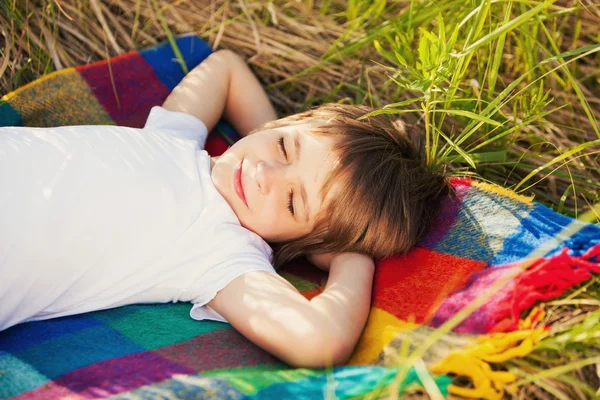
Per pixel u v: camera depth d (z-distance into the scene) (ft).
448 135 5.60
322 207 4.47
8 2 5.65
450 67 4.34
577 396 3.42
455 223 4.52
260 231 4.48
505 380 3.37
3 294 3.78
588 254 3.79
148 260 4.12
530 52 5.38
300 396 3.28
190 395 3.20
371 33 5.73
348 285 4.12
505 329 3.55
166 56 5.80
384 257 4.52
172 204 4.25
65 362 3.47
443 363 3.41
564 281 3.71
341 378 3.40
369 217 4.45
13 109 5.10
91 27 5.97
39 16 5.82
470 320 3.63
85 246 3.98
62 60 5.84
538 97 5.00
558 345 3.53
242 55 6.03
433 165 4.94
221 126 5.86
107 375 3.36
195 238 4.23
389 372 3.34
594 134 5.48
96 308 4.07
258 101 5.78
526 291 3.67
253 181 4.42
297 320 3.70
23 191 3.90
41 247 3.85
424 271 4.25
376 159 4.58
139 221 4.13
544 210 4.29
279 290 3.92
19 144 4.11
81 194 4.04
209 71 5.65
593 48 4.44
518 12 5.51
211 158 4.88
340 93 6.00
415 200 4.59
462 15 5.33
